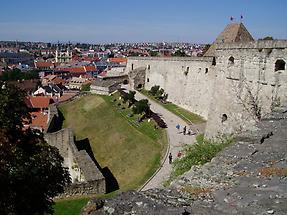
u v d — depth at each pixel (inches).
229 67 1379.2
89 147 2402.8
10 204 767.1
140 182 1640.0
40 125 2859.3
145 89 3720.5
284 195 428.8
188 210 398.3
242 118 1296.8
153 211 382.3
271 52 1167.0
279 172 504.1
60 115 3213.6
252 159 568.1
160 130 2271.2
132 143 2198.6
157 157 1898.4
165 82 3344.0
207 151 872.3
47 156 885.2
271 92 1169.4
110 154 2188.7
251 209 396.2
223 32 2405.3
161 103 3154.5
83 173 1619.1
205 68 2709.2
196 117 2696.9
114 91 3555.6
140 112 2632.9
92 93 3614.7
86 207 390.0
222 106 1423.5
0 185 758.5
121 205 392.8
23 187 813.9
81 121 2947.8
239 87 1316.4
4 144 767.1
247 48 1267.2
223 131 1405.0
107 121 2733.8
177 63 3100.4
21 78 7623.0
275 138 676.1
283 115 860.0
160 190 448.8
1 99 855.7
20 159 788.6
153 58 3560.5
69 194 1459.2
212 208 403.5
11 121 861.8
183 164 895.7
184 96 2987.2
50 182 903.1
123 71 4407.0
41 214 887.7
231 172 517.0
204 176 510.0
